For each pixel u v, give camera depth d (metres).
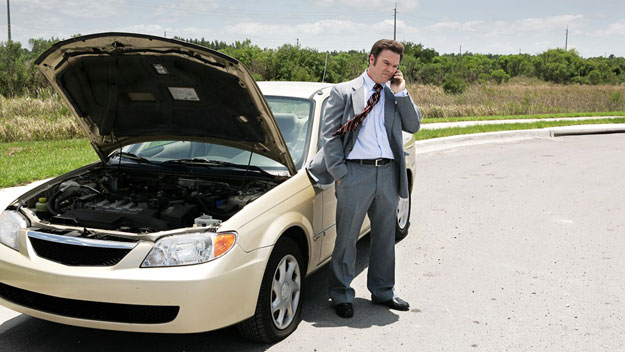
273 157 4.16
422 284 4.96
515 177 10.09
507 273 5.27
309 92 4.98
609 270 5.37
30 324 4.00
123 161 4.67
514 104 29.59
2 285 3.54
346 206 4.05
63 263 3.30
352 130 3.88
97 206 3.78
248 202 3.69
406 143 6.00
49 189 4.11
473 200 8.25
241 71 3.43
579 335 4.00
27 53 30.91
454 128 16.98
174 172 4.34
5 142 13.17
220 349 3.69
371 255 4.39
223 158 4.52
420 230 6.67
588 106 32.28
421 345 3.82
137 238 3.25
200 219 3.44
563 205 7.99
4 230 3.60
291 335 3.92
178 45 3.45
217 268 3.21
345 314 4.23
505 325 4.15
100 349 3.66
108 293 3.15
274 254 3.64
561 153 13.29
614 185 9.44
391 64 3.78
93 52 3.76
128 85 4.04
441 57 80.38
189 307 3.15
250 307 3.43
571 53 77.31
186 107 4.09
